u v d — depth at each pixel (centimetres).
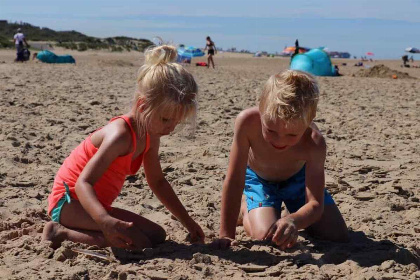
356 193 481
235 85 1440
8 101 896
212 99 1080
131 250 323
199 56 4841
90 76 1584
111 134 324
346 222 407
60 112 830
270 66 3266
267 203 379
